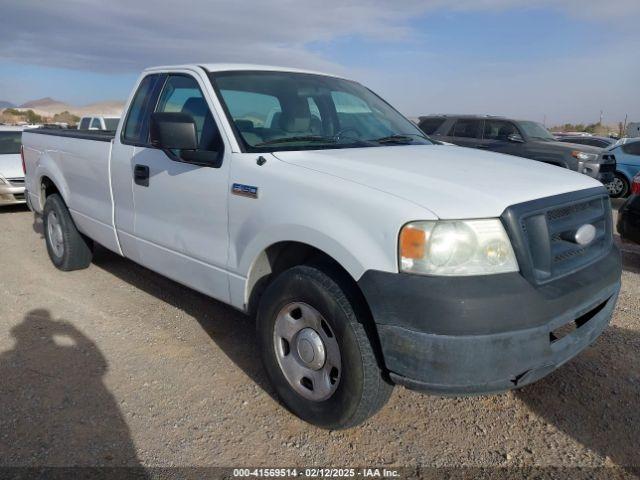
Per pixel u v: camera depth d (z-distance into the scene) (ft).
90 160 15.15
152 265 13.23
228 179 10.43
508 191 8.39
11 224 27.53
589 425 9.78
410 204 7.88
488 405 10.43
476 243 7.68
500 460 8.88
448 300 7.38
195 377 11.38
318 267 9.04
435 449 9.16
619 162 42.37
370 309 7.94
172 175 11.82
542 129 41.32
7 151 34.83
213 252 11.01
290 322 9.52
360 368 8.34
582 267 8.96
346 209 8.39
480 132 41.16
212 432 9.54
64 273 18.35
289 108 12.28
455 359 7.45
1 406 10.20
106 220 14.80
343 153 10.45
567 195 8.93
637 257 21.42
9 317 14.49
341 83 14.38
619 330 13.73
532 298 7.70
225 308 15.16
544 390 10.90
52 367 11.75
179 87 12.59
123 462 8.74
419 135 13.79
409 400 10.60
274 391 10.85
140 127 13.46
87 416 9.95
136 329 13.73
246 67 12.82
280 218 9.26
